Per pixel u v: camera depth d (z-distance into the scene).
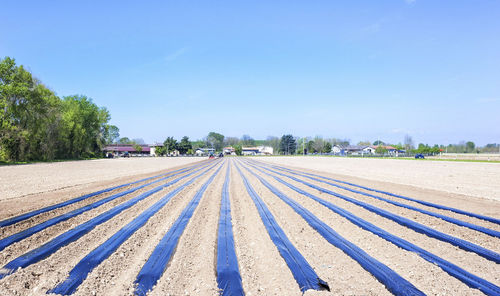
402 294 4.19
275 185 16.14
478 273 4.90
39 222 7.81
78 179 18.45
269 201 11.12
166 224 7.78
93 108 67.94
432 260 5.42
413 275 4.79
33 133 42.22
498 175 20.64
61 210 9.16
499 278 4.72
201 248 6.00
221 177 21.25
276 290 4.34
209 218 8.51
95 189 13.71
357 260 5.42
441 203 10.48
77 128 58.72
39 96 41.66
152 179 19.17
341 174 22.70
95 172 24.67
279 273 4.90
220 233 7.03
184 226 7.56
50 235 6.74
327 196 12.12
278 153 134.38
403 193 12.70
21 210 8.95
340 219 8.31
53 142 48.66
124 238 6.54
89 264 5.14
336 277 4.75
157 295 4.14
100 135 75.25
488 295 4.18
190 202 10.92
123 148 112.44
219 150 158.75
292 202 10.91
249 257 5.60
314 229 7.41
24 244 6.14
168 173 24.58
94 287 4.34
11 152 39.34
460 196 11.95
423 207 9.88
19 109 39.53
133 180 18.19
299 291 4.30
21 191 12.97
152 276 4.70
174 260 5.34
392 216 8.56
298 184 16.53
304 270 5.00
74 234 6.77
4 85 36.94
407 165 34.34
